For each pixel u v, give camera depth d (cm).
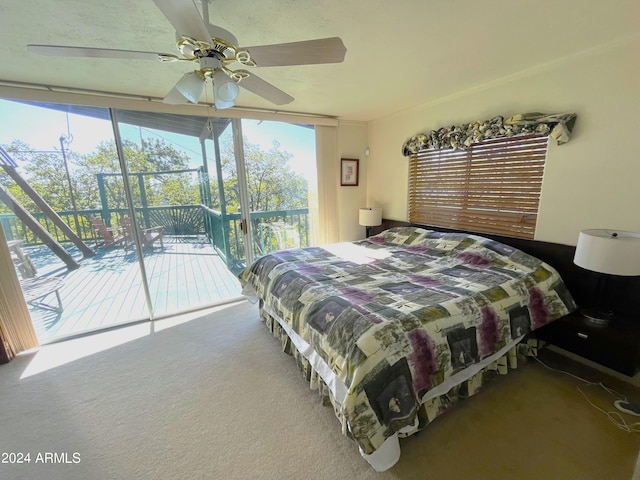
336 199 380
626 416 152
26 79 203
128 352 229
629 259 153
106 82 214
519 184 236
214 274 326
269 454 137
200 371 203
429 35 160
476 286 176
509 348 173
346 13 137
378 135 375
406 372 123
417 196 334
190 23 98
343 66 199
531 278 189
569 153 202
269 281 227
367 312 142
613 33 162
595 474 123
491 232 261
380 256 261
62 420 161
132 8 126
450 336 140
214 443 144
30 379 198
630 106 172
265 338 248
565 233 210
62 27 140
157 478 127
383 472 126
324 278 199
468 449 136
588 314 182
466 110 263
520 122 214
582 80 189
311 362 156
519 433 144
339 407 135
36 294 247
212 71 122
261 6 129
